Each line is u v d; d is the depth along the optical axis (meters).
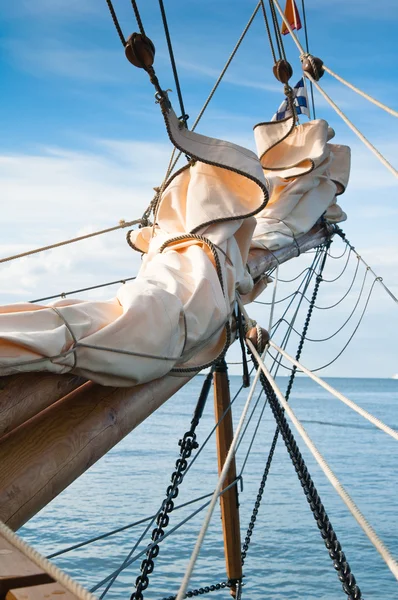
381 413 82.50
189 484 29.59
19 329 3.40
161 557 18.03
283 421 4.93
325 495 28.06
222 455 7.82
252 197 5.64
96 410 3.73
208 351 4.91
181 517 22.83
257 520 22.94
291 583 16.67
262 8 8.51
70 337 3.51
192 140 5.43
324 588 16.42
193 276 4.80
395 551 19.53
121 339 3.75
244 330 5.50
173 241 5.36
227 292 5.31
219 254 5.40
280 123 8.98
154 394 4.25
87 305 3.83
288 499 26.58
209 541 19.67
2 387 3.28
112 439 3.72
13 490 3.07
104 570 17.03
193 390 151.00
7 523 2.99
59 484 3.29
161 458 38.47
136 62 4.85
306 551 19.25
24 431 3.45
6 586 2.04
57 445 3.37
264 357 5.09
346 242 11.07
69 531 20.67
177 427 59.62
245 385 5.68
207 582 16.36
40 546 19.00
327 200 9.27
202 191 5.66
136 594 5.46
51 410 3.68
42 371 3.40
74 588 2.00
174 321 4.09
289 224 8.62
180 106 5.39
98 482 29.53
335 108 6.53
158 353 3.96
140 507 24.44
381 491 29.03
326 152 9.08
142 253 6.97
